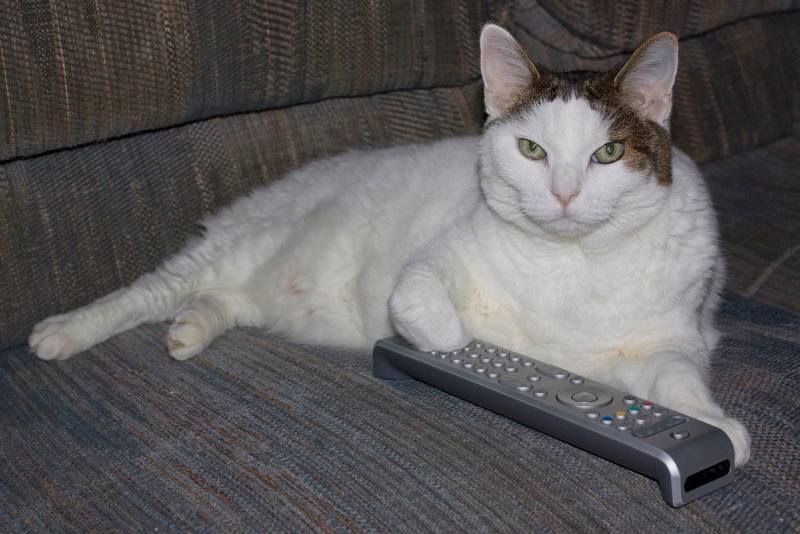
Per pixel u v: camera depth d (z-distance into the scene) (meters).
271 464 1.29
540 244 1.55
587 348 1.60
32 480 1.29
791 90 2.98
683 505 1.18
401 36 2.13
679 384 1.39
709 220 1.61
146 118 1.77
